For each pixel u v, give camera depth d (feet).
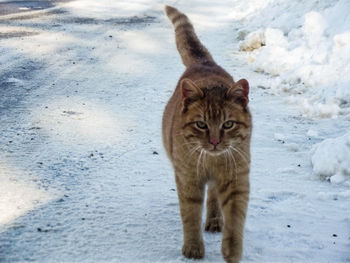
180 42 17.83
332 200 15.37
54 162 18.02
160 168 17.88
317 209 14.76
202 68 15.08
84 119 22.93
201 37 43.55
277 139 20.74
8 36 40.04
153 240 12.86
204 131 11.92
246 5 55.88
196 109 12.03
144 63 34.14
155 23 49.67
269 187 16.30
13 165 17.60
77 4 59.21
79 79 29.68
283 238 13.07
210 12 57.47
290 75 28.35
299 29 34.76
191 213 12.23
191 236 12.17
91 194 15.48
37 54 35.06
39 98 25.75
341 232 13.41
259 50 35.29
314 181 16.89
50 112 23.65
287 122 22.80
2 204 14.55
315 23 32.12
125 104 25.35
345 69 26.30
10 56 33.99
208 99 12.07
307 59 29.89
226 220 12.00
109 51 37.24
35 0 60.34
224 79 14.01
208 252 12.50
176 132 12.41
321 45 29.76
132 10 57.11
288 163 18.40
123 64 33.65
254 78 30.22
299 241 12.92
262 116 23.65
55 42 39.04
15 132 20.92
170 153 13.53
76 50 36.99
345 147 17.01
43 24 45.88
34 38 39.91
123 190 15.90
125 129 21.88
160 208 14.71
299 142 20.35
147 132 21.59
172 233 13.29
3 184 15.98
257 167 17.99
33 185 15.99
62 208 14.42
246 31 41.75
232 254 11.42
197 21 51.70
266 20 43.19
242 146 12.34
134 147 19.86
